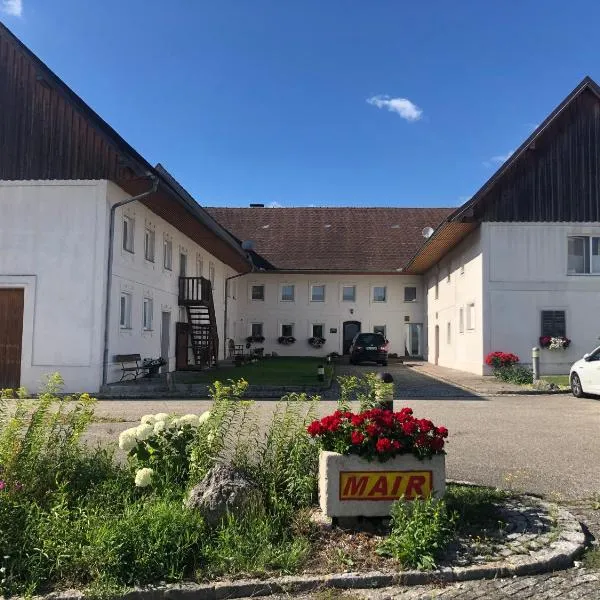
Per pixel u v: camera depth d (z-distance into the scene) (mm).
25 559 4418
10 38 17594
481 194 22938
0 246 17141
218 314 33438
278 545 4828
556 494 6559
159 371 22234
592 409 13953
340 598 4230
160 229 22453
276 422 6371
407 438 5312
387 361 33438
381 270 39094
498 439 9812
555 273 23016
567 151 23219
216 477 5219
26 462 5340
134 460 5891
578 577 4574
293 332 40188
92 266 17000
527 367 22828
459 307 27312
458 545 4973
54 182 17156
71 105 17328
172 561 4496
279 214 44844
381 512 5234
